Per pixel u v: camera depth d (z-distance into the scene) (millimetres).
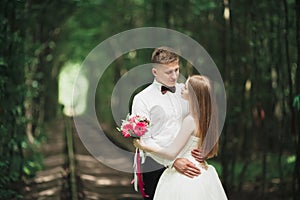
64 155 14820
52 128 23078
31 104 15969
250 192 9516
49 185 11211
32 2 11906
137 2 16125
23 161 10164
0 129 9289
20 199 9625
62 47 22562
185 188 5285
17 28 10234
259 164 10492
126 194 10719
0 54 9344
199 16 11984
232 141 10594
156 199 5449
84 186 11367
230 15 9477
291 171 9359
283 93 9078
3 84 9305
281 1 9320
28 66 14617
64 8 15266
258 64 9656
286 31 8555
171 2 12195
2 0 9234
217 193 5414
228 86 10172
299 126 7840
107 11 18062
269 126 10016
